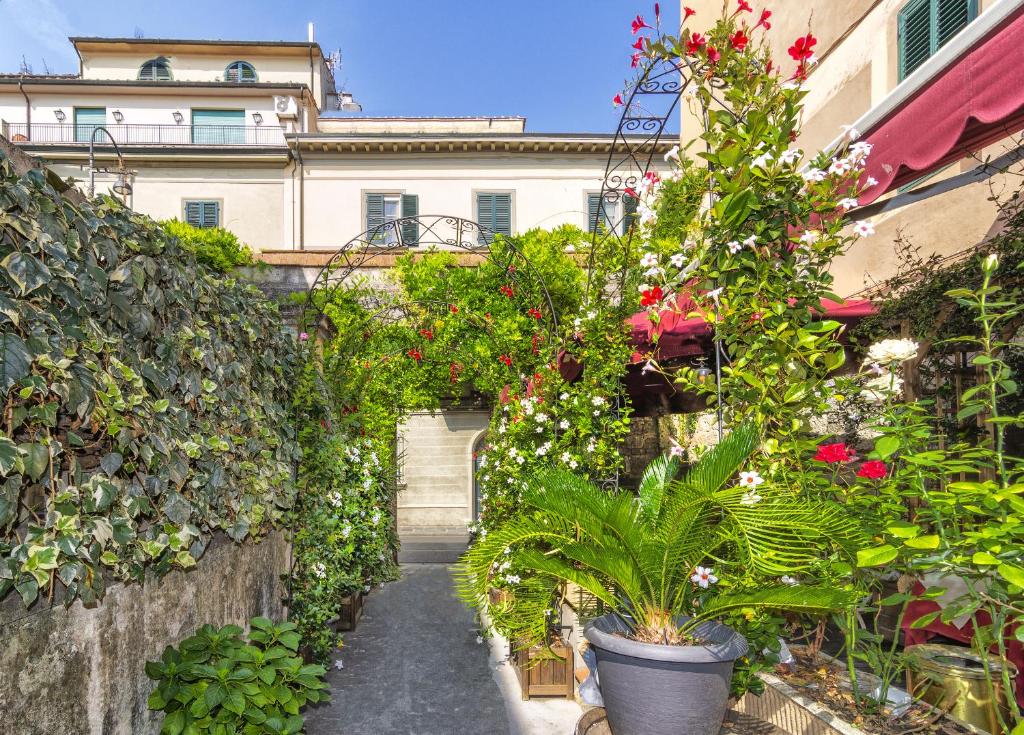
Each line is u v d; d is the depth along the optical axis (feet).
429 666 16.71
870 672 9.38
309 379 16.78
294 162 51.26
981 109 7.84
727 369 9.18
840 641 12.78
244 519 11.65
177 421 9.34
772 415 9.10
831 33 20.63
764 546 7.44
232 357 12.18
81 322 7.32
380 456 26.86
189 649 9.92
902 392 12.85
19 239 6.68
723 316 9.23
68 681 7.29
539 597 10.27
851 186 8.87
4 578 5.82
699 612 8.68
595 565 8.20
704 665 7.00
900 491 7.95
